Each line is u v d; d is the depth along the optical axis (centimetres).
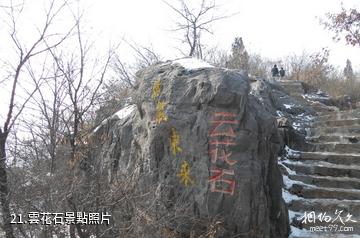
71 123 526
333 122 995
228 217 559
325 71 1845
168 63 673
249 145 577
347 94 1622
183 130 591
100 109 643
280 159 841
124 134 673
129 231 494
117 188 504
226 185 562
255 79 1010
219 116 577
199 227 556
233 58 1568
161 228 517
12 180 520
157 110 615
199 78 603
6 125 542
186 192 576
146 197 558
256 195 569
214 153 573
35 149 526
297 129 984
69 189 480
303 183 769
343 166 803
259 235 564
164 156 599
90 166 514
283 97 1100
